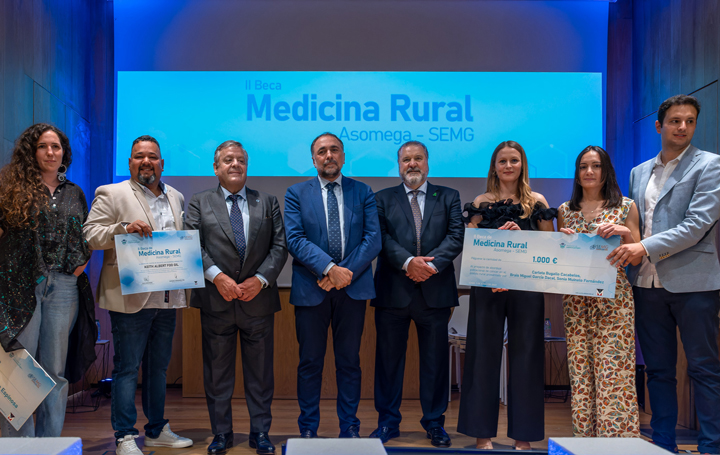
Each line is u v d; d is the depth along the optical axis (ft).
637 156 13.51
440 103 13.69
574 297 7.59
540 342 7.66
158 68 13.65
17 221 6.93
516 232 7.36
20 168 7.16
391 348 8.61
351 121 13.64
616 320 7.28
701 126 10.85
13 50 10.15
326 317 8.23
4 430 6.99
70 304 7.41
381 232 8.64
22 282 6.91
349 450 2.97
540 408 7.59
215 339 7.98
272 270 7.98
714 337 7.37
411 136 13.62
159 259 7.32
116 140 13.50
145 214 7.87
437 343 8.46
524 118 13.67
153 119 13.52
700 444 7.41
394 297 8.38
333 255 8.16
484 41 13.75
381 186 13.58
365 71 13.70
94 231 7.48
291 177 13.56
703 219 7.15
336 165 8.38
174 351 13.26
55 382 6.64
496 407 7.77
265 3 13.76
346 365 8.20
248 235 7.97
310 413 8.07
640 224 7.99
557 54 13.80
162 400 8.38
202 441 8.65
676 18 11.80
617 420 7.08
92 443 8.56
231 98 13.61
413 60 13.74
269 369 8.21
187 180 13.50
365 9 13.78
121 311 7.62
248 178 13.52
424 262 7.98
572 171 13.64
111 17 13.71
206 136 13.55
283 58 13.70
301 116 13.62
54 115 11.80
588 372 7.46
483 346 7.72
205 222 8.00
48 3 11.60
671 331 7.73
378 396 8.72
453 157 13.62
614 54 13.88
